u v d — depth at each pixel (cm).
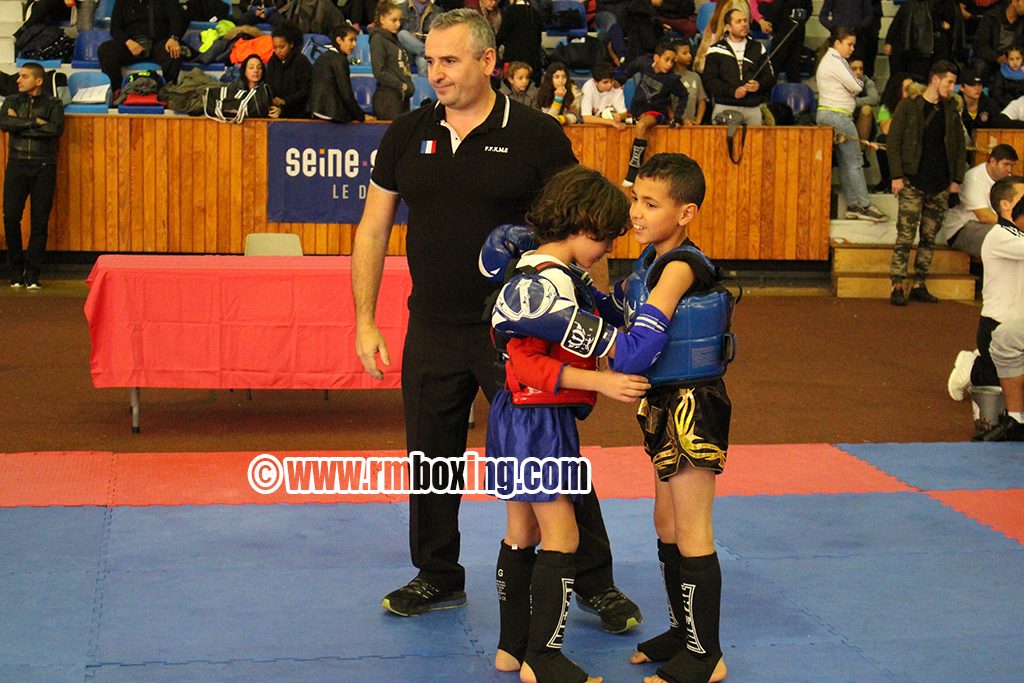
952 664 467
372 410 920
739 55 1512
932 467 760
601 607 498
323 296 819
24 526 611
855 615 516
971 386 885
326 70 1414
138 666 452
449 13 479
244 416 890
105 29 1661
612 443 826
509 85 1494
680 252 420
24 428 833
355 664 459
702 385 427
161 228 1442
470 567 569
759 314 1380
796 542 612
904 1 1827
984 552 602
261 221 1448
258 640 479
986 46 1727
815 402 968
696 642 433
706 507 429
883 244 1547
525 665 437
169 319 812
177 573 552
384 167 504
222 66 1598
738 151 1509
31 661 454
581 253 429
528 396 428
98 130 1423
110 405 911
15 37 1631
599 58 1655
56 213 1431
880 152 1634
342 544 596
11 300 1329
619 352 407
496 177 483
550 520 434
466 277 489
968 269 1563
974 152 1563
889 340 1240
